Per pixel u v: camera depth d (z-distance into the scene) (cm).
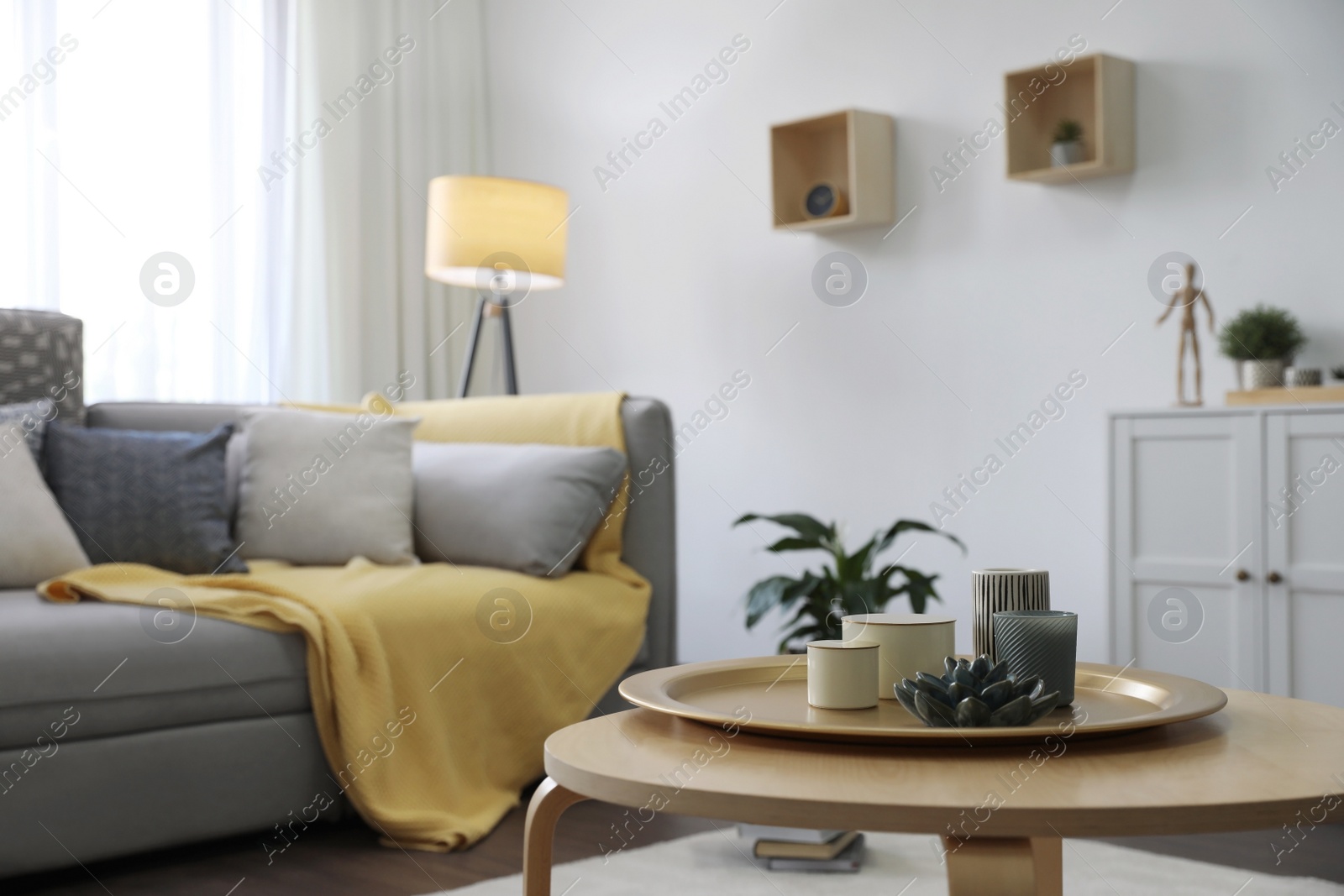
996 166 332
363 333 423
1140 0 304
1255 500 250
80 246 359
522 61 454
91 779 196
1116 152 300
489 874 199
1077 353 316
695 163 402
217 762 211
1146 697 130
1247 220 286
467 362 396
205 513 269
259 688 218
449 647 239
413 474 296
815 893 184
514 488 279
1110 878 192
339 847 217
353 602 230
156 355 373
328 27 414
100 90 364
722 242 395
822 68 370
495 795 241
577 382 439
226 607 221
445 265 359
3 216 346
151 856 213
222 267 389
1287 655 246
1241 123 287
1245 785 92
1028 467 325
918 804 88
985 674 117
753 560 387
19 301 348
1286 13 279
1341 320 272
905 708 121
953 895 90
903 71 351
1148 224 303
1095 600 312
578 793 111
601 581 281
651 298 415
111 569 238
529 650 252
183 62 383
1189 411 260
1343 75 271
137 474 266
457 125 452
